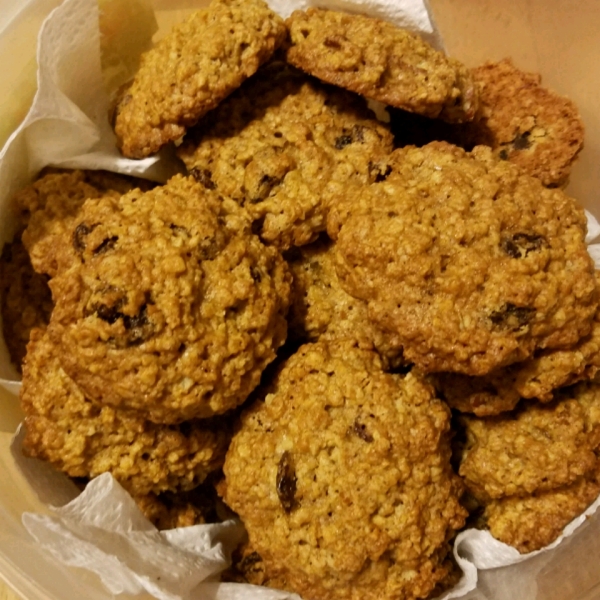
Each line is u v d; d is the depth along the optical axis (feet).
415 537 0.59
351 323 0.70
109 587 0.62
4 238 0.74
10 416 0.71
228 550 0.71
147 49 0.84
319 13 0.72
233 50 0.67
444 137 0.82
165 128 0.69
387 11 0.75
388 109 0.80
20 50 0.75
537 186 0.64
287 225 0.68
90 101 0.79
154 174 0.76
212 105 0.67
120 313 0.57
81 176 0.76
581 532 0.65
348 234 0.61
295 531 0.59
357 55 0.66
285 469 0.60
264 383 0.67
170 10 0.84
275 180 0.69
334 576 0.59
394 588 0.59
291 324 0.70
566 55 0.91
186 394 0.58
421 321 0.58
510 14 0.94
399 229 0.59
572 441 0.64
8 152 0.70
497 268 0.58
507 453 0.65
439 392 0.67
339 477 0.59
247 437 0.64
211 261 0.61
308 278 0.72
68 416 0.63
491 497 0.67
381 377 0.63
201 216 0.62
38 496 0.65
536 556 0.65
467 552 0.67
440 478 0.61
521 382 0.62
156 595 0.59
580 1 0.88
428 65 0.68
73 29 0.72
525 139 0.82
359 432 0.60
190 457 0.66
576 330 0.60
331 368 0.63
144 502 0.67
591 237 0.85
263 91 0.74
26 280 0.75
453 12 0.96
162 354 0.58
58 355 0.62
